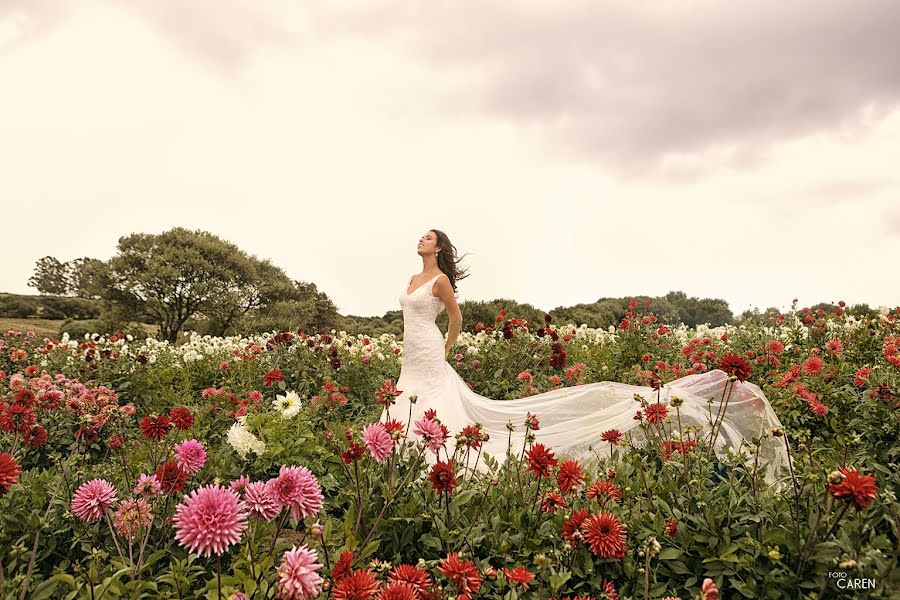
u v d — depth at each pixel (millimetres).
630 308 8727
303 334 8195
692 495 2379
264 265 39312
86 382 6504
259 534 2383
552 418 4887
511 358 7590
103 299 34188
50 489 2742
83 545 2420
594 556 2111
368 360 7449
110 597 1915
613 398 4906
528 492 2574
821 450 3461
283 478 1830
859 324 7027
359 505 2283
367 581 1576
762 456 3379
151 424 2908
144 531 2354
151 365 8242
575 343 9547
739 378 2863
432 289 5109
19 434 3656
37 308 40875
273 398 6852
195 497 1669
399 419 4801
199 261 33531
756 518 2104
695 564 2094
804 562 1906
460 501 2334
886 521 2066
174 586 2234
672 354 7980
